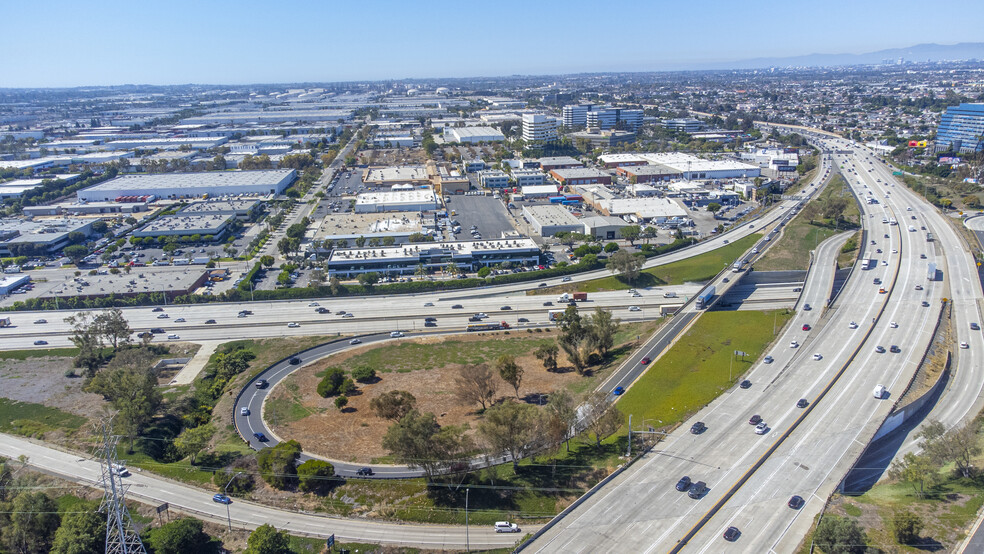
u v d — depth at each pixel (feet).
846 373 427.33
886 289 591.37
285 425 406.62
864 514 281.54
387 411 393.29
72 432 402.93
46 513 307.17
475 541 288.92
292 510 318.86
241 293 643.86
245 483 338.54
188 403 446.19
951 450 318.86
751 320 545.03
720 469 317.63
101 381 435.94
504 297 647.15
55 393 462.60
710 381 428.15
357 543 292.61
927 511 285.02
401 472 346.74
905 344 471.21
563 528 280.51
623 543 268.00
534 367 493.36
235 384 469.16
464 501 316.60
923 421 390.83
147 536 297.53
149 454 380.17
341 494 328.90
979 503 290.15
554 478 328.90
